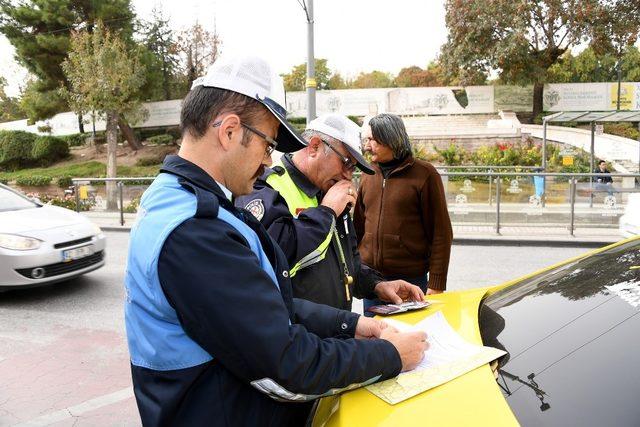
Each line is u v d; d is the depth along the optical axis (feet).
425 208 10.08
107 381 12.18
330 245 6.32
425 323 6.01
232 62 4.16
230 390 3.90
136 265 3.84
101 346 14.32
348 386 4.22
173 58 97.66
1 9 77.10
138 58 77.15
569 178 31.96
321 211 6.11
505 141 76.84
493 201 32.96
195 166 4.06
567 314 5.27
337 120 6.66
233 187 4.29
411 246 10.27
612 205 31.68
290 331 3.92
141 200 4.13
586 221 32.07
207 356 3.85
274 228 5.83
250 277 3.74
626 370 4.11
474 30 77.66
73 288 20.13
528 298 6.15
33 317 16.74
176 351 3.80
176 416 3.86
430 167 10.11
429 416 4.08
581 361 4.41
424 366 4.82
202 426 3.83
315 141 6.58
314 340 4.09
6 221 18.39
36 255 17.49
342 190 6.35
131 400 11.27
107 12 79.25
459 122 82.89
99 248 19.83
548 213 32.53
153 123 94.79
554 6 76.07
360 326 5.16
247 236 4.12
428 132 79.00
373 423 4.10
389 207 10.25
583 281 6.00
